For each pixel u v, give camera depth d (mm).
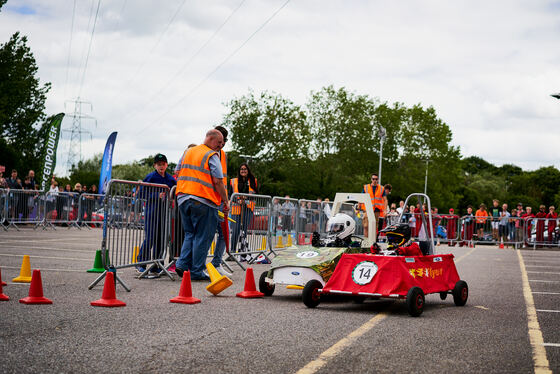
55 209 24062
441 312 7246
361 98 72312
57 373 4051
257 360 4570
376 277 7020
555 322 6738
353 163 71875
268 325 5988
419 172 75000
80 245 15750
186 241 9414
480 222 25609
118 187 8477
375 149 72750
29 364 4230
